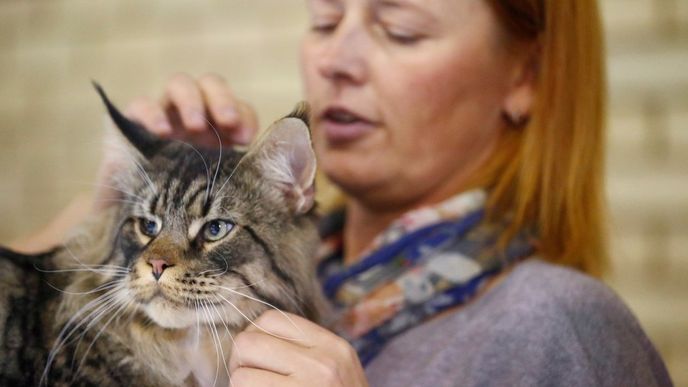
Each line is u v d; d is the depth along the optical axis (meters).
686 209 2.83
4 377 1.23
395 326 1.52
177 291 1.28
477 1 1.58
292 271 1.42
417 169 1.65
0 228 3.54
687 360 2.79
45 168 3.55
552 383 1.27
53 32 3.57
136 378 1.29
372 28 1.60
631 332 1.39
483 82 1.63
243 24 3.31
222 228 1.35
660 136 2.85
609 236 1.91
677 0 2.84
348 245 1.94
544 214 1.61
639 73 2.87
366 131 1.62
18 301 1.31
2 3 3.65
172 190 1.37
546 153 1.63
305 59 1.74
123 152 1.47
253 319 1.32
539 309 1.35
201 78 1.75
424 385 1.34
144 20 3.44
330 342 1.23
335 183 1.72
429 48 1.57
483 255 1.55
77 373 1.25
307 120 1.38
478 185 1.67
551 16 1.63
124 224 1.39
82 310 1.29
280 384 1.15
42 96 3.57
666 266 2.83
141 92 3.45
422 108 1.58
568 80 1.63
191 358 1.33
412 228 1.61
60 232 1.72
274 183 1.43
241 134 1.68
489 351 1.33
